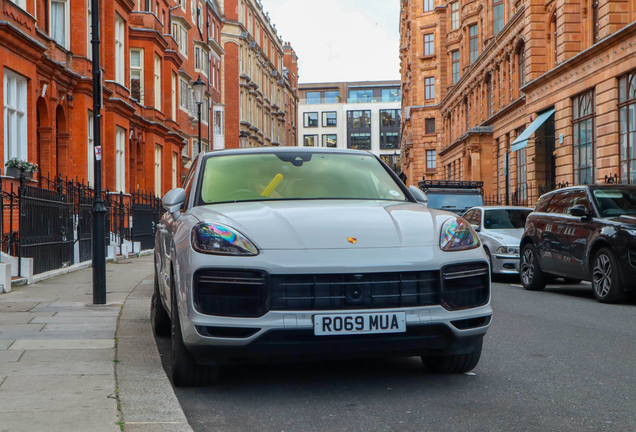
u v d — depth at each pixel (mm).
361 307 4332
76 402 4137
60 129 21469
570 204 11273
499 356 5855
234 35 62312
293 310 4285
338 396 4535
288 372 5266
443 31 68688
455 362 5043
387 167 6293
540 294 11375
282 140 89000
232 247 4406
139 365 5277
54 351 5777
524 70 35031
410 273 4418
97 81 9453
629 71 21703
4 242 11969
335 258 4348
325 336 4293
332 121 138250
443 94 68688
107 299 9836
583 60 24906
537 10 31344
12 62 16484
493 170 41719
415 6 72062
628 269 9461
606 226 9969
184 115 43312
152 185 32250
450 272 4500
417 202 5828
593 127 24688
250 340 4250
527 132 29531
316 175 5875
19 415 3852
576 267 10680
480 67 45094
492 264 14000
